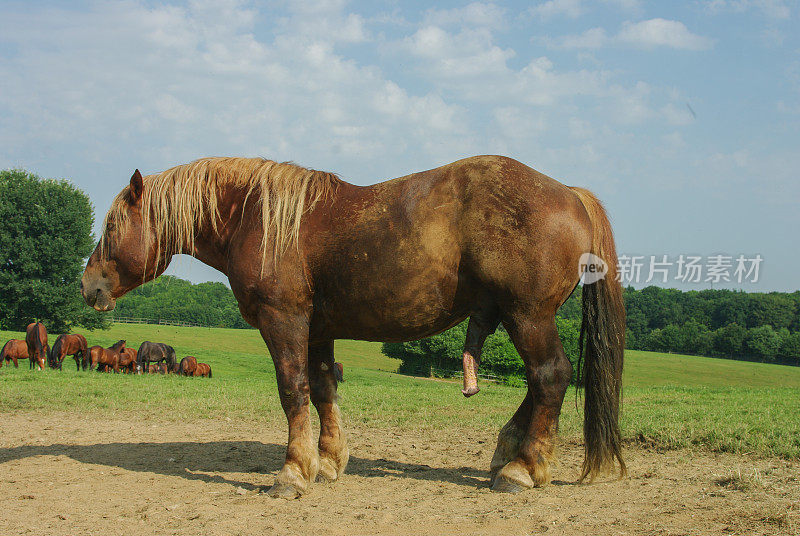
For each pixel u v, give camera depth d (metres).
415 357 38.34
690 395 12.82
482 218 4.04
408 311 4.21
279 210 4.36
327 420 4.85
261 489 4.43
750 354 53.94
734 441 5.80
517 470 4.19
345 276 4.27
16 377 14.58
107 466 5.31
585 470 4.33
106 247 4.90
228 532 3.35
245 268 4.39
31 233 41.38
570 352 24.72
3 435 7.03
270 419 8.48
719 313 58.16
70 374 16.80
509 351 33.97
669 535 3.08
